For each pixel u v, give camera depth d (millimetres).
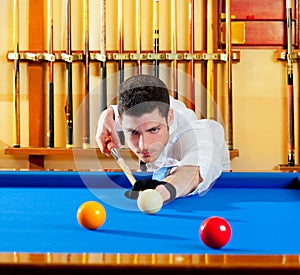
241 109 4117
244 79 4102
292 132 4027
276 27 4086
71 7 4094
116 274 1104
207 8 4020
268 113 4125
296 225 1691
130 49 4113
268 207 2031
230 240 1481
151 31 4102
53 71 4039
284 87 4109
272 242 1461
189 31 4004
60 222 1723
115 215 1848
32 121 4098
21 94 4105
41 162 4086
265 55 4102
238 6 4070
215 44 4055
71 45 4047
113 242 1460
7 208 1982
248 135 4137
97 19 4086
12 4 4074
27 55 4027
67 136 4031
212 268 1098
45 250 1371
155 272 1104
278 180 2555
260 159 4137
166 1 4094
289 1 3990
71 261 1116
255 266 1097
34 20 4062
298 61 4098
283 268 1094
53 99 4031
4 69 4090
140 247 1408
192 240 1485
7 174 2537
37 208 1987
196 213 1904
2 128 4117
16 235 1533
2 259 1126
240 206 2053
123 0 4043
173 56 4000
